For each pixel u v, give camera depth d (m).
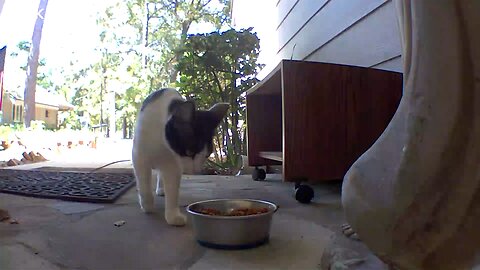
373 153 0.72
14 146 6.06
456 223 0.63
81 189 2.65
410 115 0.63
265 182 3.24
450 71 0.58
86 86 27.88
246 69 4.71
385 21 2.43
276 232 1.60
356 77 2.23
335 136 2.21
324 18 3.45
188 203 2.28
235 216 1.39
